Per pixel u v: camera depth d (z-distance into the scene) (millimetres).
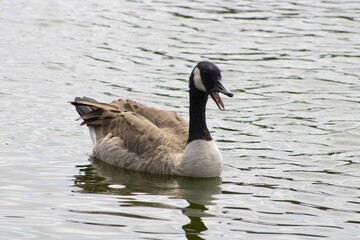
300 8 28984
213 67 16016
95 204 14383
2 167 16125
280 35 26094
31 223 13375
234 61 23781
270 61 23844
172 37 25781
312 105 20578
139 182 15734
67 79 22016
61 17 27422
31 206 14141
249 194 15117
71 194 14844
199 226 13438
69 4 28984
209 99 21125
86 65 23188
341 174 16234
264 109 20312
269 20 27594
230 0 29906
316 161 16969
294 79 22469
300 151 17547
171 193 15133
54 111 19656
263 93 21453
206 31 26453
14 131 18203
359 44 25406
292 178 16000
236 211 14227
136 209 14180
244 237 13039
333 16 28047
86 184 15461
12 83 21547
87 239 12773
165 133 16750
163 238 12891
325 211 14289
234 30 26578
